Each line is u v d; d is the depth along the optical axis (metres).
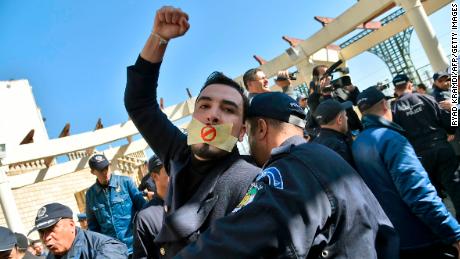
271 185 1.07
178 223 1.42
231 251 0.96
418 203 2.27
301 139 1.39
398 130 2.62
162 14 1.67
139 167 13.48
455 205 3.70
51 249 2.65
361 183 1.22
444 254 2.33
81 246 2.71
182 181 1.58
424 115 3.89
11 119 19.83
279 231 0.96
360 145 2.63
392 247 1.17
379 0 8.13
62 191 15.63
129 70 1.81
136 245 2.76
